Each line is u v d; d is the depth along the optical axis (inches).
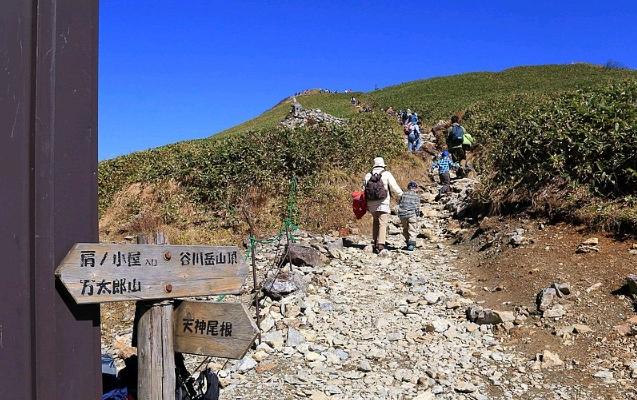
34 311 94.9
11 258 91.5
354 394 232.1
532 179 451.8
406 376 246.8
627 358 245.4
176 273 124.3
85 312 105.3
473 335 290.5
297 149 621.3
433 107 1616.6
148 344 123.7
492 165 551.5
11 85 92.7
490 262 385.4
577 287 310.0
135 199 639.8
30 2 95.3
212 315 126.0
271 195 573.3
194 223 560.1
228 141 677.3
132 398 140.6
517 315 300.7
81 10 102.8
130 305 390.0
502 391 234.1
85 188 103.6
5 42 92.4
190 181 624.1
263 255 446.6
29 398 93.0
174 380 126.7
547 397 226.5
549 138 456.1
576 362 249.4
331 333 297.1
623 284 299.4
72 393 101.7
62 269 98.3
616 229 356.8
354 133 737.6
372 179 452.8
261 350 277.0
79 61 102.3
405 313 321.4
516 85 2146.9
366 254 447.5
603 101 480.4
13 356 91.2
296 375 249.9
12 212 91.9
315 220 535.5
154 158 804.6
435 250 454.3
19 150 93.0
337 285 373.4
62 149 99.2
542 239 381.4
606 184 398.9
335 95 2748.5
